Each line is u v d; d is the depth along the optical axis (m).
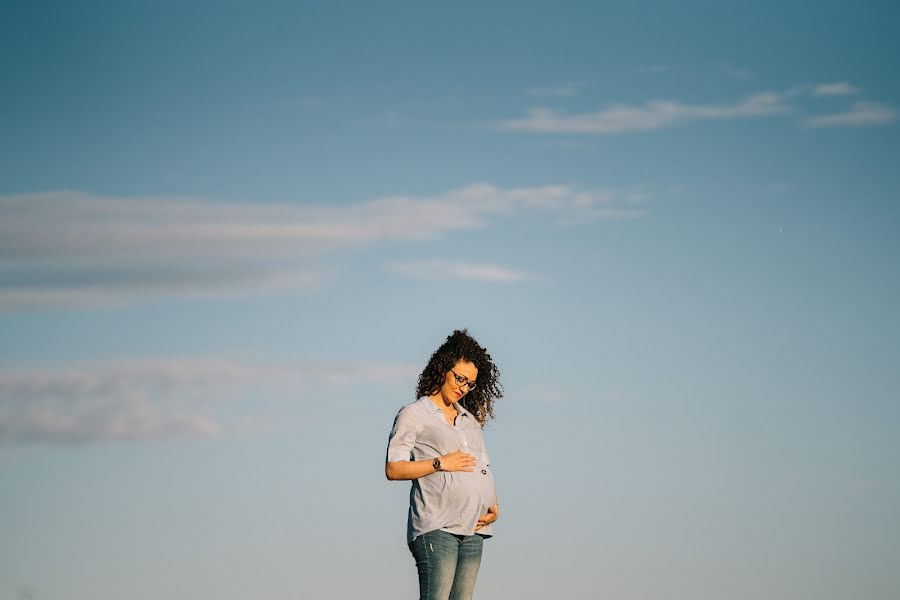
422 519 7.46
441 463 7.42
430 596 7.38
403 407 7.62
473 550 7.59
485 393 7.95
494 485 7.71
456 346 7.70
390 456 7.46
